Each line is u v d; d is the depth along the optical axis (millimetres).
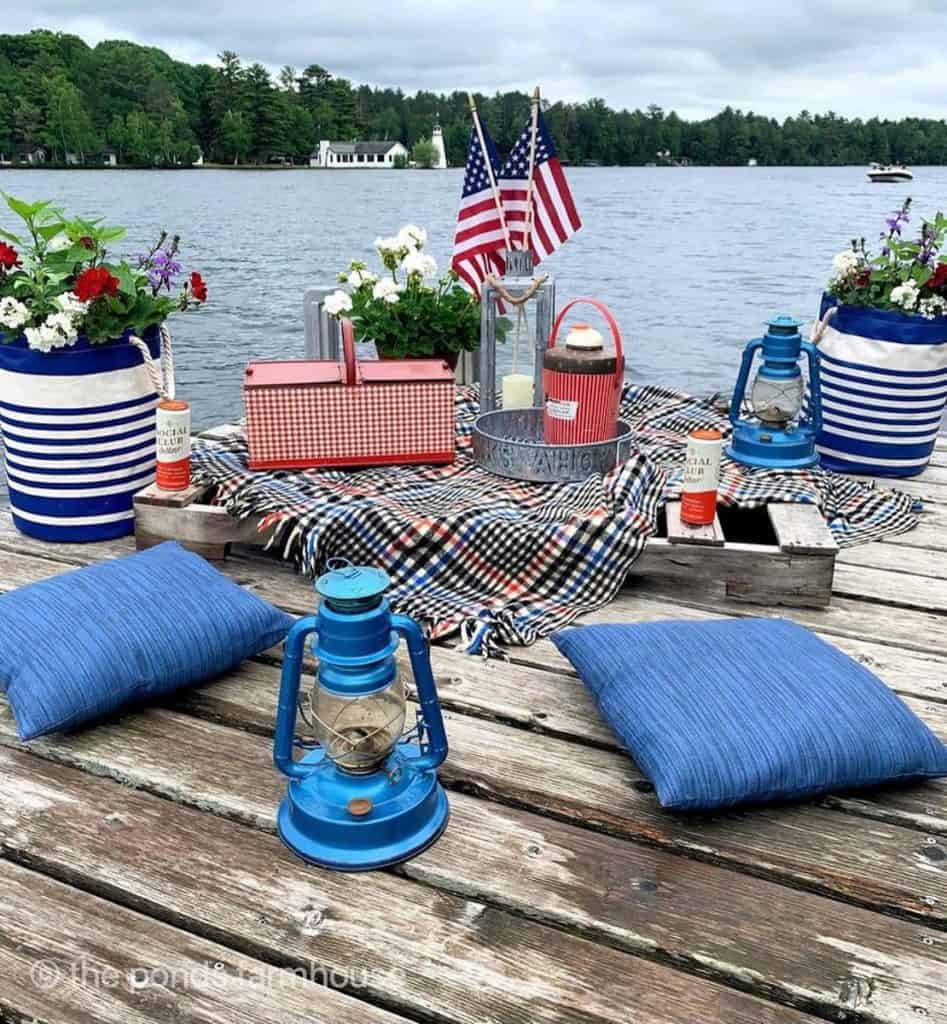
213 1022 1530
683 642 2248
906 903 1791
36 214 3324
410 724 2293
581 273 17219
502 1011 1554
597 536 2938
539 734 2307
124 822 1981
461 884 1811
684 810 1997
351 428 3414
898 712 2076
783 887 1828
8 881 1815
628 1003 1575
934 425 4043
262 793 2059
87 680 2189
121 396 3240
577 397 3338
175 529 3158
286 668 1812
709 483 2994
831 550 2900
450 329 4547
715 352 10570
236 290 14461
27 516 3346
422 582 2979
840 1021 1567
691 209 37500
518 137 3898
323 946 1670
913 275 3855
